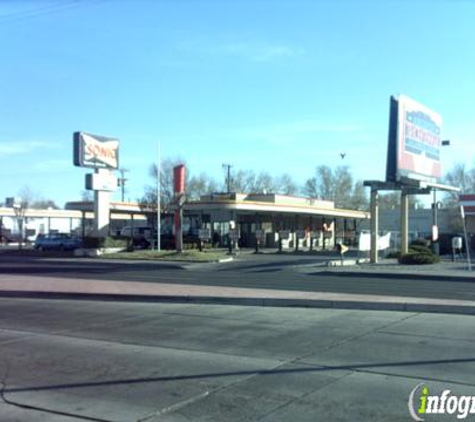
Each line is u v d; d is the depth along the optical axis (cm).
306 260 3506
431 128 3422
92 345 958
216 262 3369
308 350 893
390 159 2970
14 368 809
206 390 690
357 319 1179
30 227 8625
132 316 1258
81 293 1594
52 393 689
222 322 1159
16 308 1425
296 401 644
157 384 719
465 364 797
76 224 9519
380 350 887
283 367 791
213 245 5197
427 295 1605
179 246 3747
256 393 675
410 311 1286
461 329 1058
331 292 1633
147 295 1523
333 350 890
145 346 942
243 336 1011
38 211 8525
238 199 5225
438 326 1091
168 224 5869
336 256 4181
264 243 5875
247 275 2494
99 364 826
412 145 3122
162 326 1125
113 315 1279
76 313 1322
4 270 2845
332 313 1266
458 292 1719
